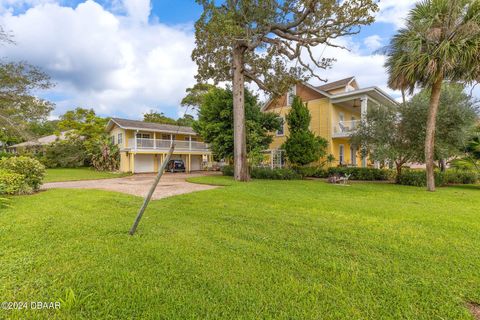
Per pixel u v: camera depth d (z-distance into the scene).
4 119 15.21
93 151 22.75
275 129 17.41
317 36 11.51
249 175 14.56
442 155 11.08
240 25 12.10
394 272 2.73
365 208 5.95
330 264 2.90
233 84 13.34
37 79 16.02
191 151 24.91
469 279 2.58
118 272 2.64
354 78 19.64
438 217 5.14
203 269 2.75
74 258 2.97
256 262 2.94
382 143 12.07
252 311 2.05
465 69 8.98
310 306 2.12
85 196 7.24
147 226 4.32
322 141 16.34
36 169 8.41
